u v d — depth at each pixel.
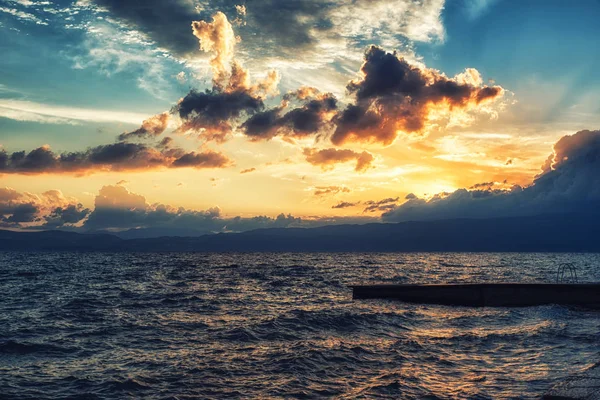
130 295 48.09
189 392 13.90
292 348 19.94
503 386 14.12
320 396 13.41
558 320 29.08
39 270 106.94
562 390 11.73
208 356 18.66
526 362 17.42
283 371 16.16
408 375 15.48
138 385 14.57
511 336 22.89
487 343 21.27
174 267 125.94
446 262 177.25
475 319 30.03
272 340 22.16
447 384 14.40
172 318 30.17
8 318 30.61
